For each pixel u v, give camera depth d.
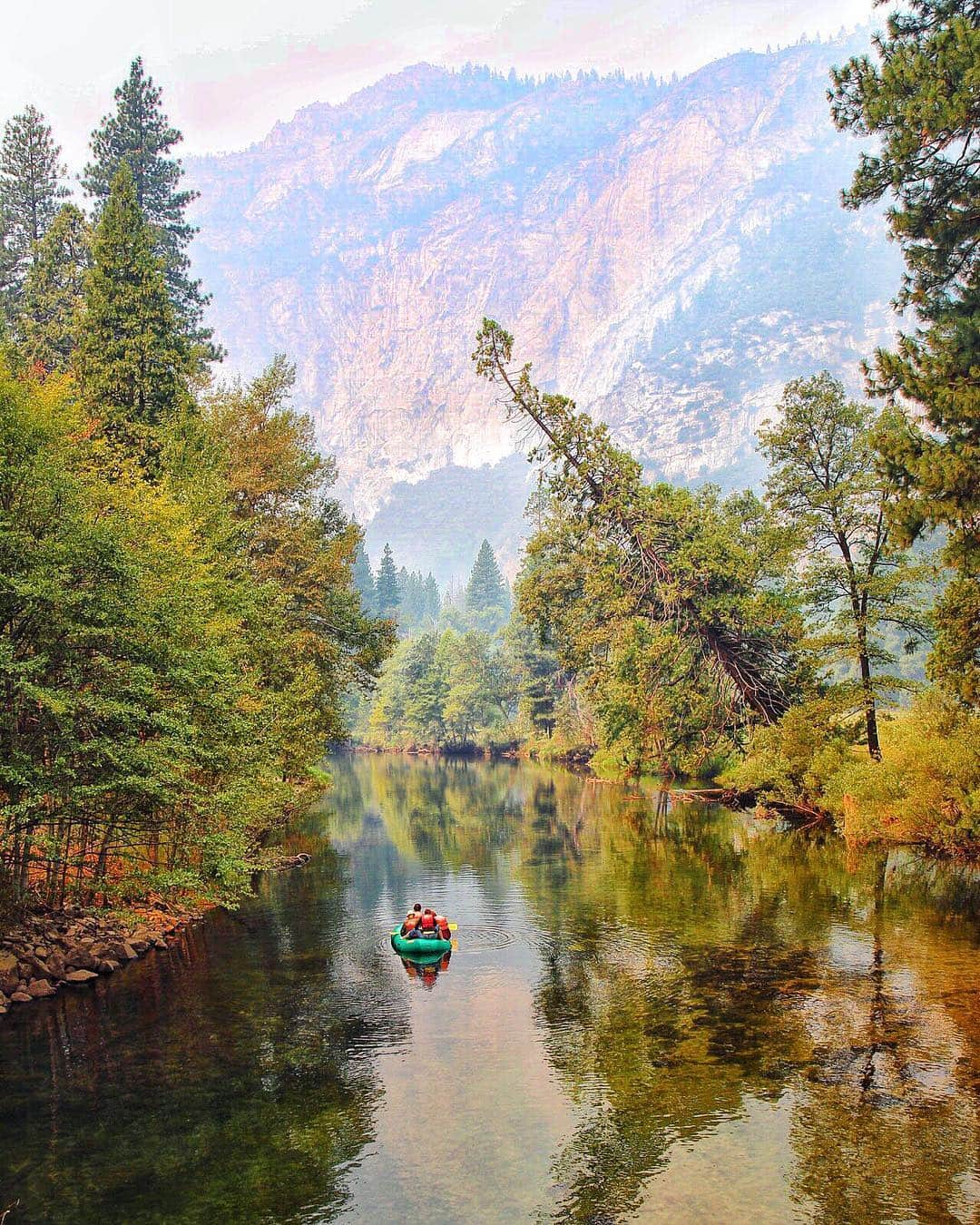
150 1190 11.53
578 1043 16.14
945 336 25.69
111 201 40.12
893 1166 11.84
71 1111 13.60
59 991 19.00
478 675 130.75
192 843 21.45
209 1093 14.20
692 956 21.30
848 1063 15.01
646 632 55.69
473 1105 13.77
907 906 25.86
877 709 47.94
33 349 47.22
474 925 24.86
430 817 52.22
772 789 45.78
